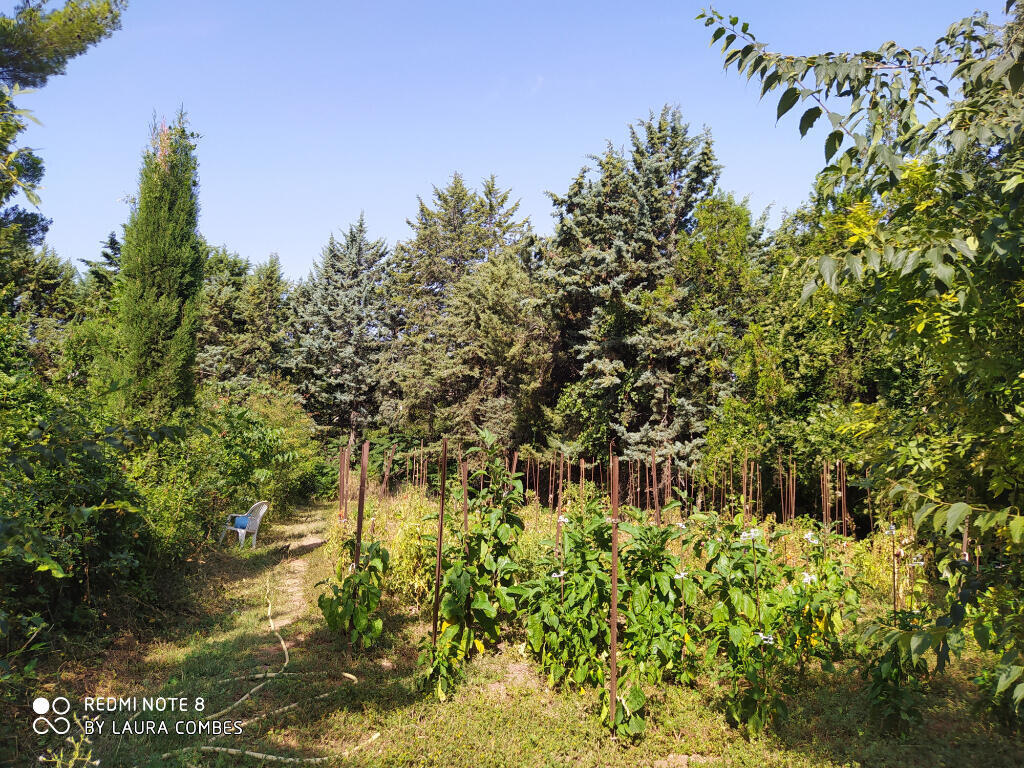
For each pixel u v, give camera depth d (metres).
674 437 15.19
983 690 3.95
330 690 4.93
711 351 14.28
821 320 11.83
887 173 2.59
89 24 5.93
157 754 3.84
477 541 5.59
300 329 32.09
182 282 9.82
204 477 8.70
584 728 4.32
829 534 5.98
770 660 4.40
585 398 17.02
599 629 4.82
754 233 17.39
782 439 12.06
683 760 4.04
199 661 5.38
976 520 2.26
